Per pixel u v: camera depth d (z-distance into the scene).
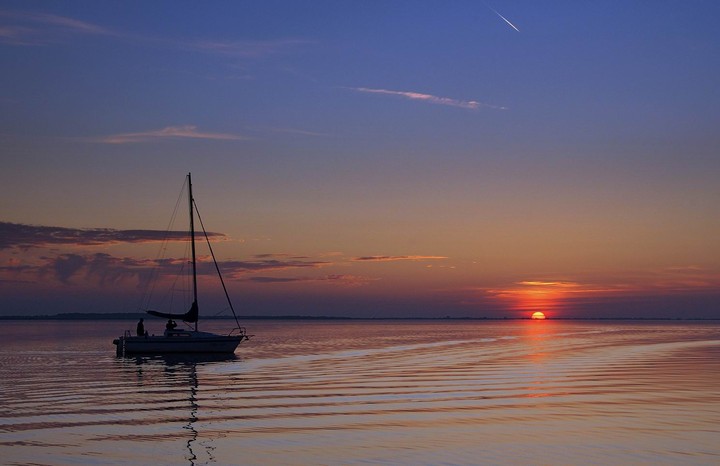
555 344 83.69
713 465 17.84
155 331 145.75
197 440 21.39
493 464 18.20
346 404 28.36
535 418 24.50
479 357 58.38
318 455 19.34
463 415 25.30
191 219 65.75
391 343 88.44
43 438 21.81
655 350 68.06
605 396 29.97
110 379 40.38
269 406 28.11
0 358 59.75
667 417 24.34
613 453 19.09
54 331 150.00
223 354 62.19
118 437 21.92
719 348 71.56
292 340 98.75
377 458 18.92
